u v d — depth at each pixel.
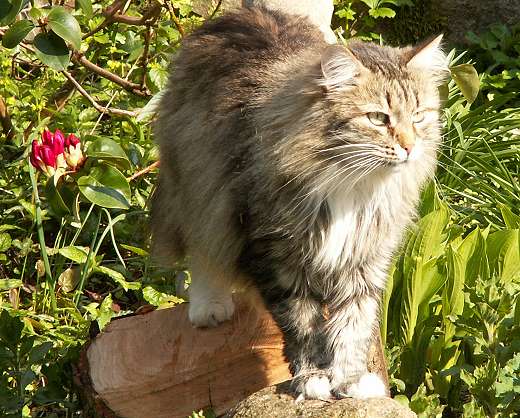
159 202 8.95
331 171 6.98
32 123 11.06
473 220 11.12
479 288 8.47
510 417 7.84
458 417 8.61
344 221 7.20
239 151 7.39
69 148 9.80
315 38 8.17
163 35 11.43
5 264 10.44
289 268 7.32
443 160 11.71
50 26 9.16
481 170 11.60
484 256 9.20
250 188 7.27
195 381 8.32
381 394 7.25
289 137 6.95
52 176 9.66
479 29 14.52
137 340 8.55
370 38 14.35
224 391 8.29
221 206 7.63
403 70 7.19
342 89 6.96
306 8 11.10
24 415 8.41
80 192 9.87
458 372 8.30
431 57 7.43
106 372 8.31
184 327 8.62
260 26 8.22
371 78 7.03
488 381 7.92
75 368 8.41
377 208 7.27
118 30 11.97
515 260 9.30
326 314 7.57
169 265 9.25
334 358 7.47
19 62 11.98
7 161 10.95
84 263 9.92
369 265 7.45
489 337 8.35
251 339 8.48
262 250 7.34
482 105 12.61
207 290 8.52
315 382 7.21
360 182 7.13
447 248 9.19
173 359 8.39
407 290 8.81
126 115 11.23
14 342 8.08
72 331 9.39
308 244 7.19
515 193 11.35
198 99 8.01
